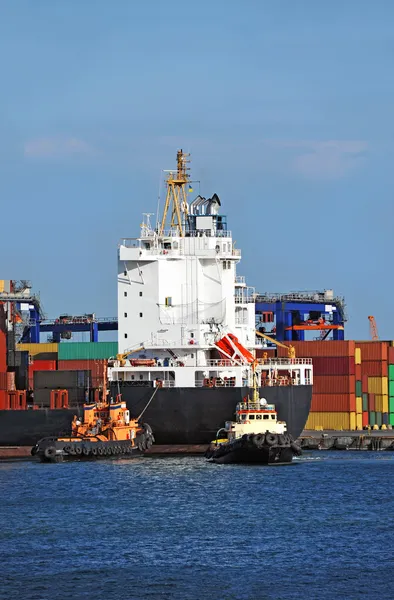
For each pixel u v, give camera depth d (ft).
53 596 585.63
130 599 581.53
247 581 609.42
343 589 595.47
